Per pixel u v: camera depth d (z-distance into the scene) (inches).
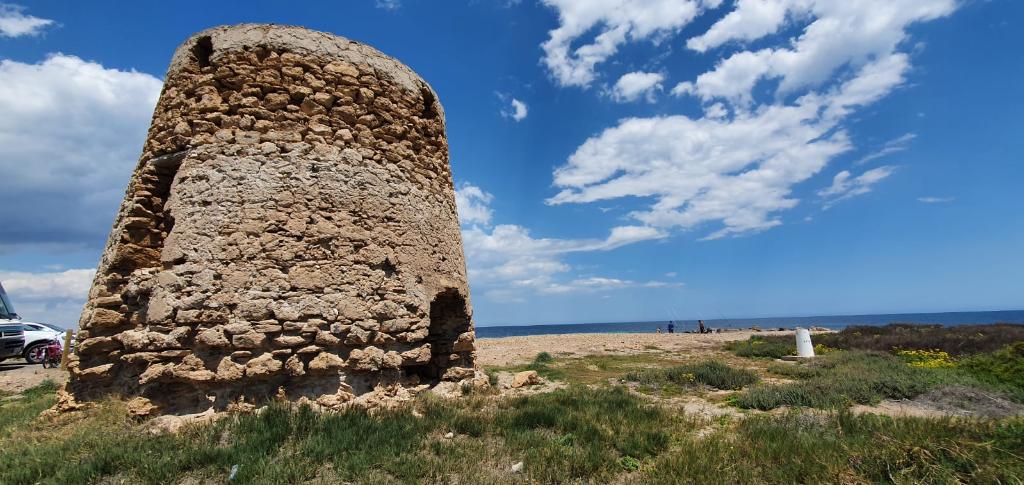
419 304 365.1
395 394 340.8
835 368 571.8
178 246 303.6
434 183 416.5
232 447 233.9
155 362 285.4
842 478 211.9
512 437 276.1
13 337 744.3
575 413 330.3
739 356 810.8
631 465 248.1
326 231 323.9
